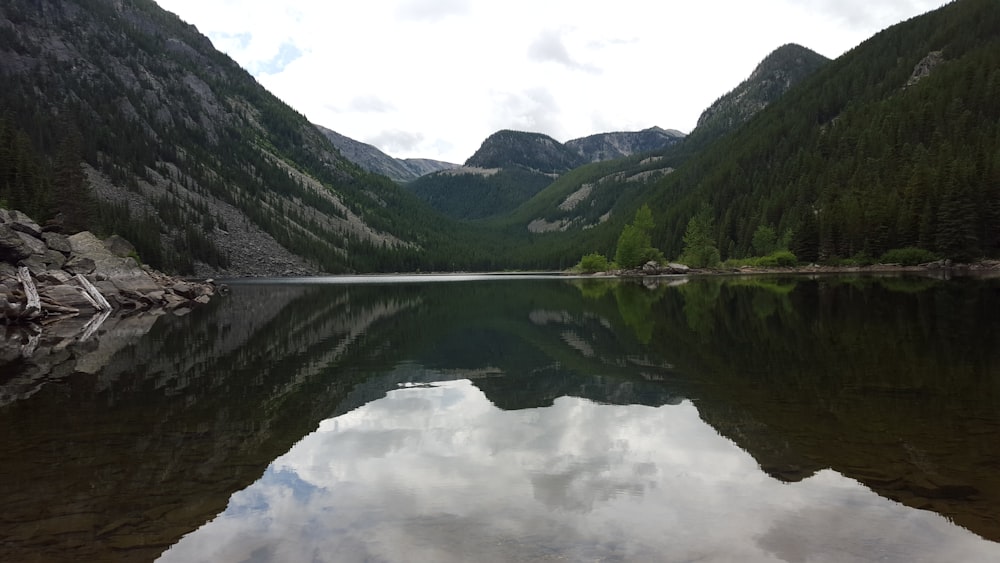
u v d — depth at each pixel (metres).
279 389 13.38
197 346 21.36
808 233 98.50
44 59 171.50
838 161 125.50
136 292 43.16
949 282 51.16
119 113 167.75
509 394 12.48
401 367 16.25
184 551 5.25
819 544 5.14
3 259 36.47
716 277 85.94
